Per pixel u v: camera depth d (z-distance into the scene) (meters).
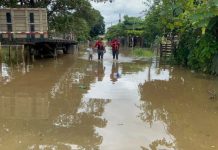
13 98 10.80
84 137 6.87
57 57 30.03
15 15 22.20
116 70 18.97
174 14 7.11
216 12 6.22
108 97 10.96
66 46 37.09
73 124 7.81
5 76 15.90
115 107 9.55
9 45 22.03
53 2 31.52
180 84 13.75
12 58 22.84
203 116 8.66
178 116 8.63
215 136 7.04
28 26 22.34
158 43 32.25
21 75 16.31
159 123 7.95
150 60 26.52
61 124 7.82
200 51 16.28
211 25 13.36
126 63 23.72
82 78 15.44
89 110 9.19
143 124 7.84
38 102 10.20
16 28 22.27
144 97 10.98
